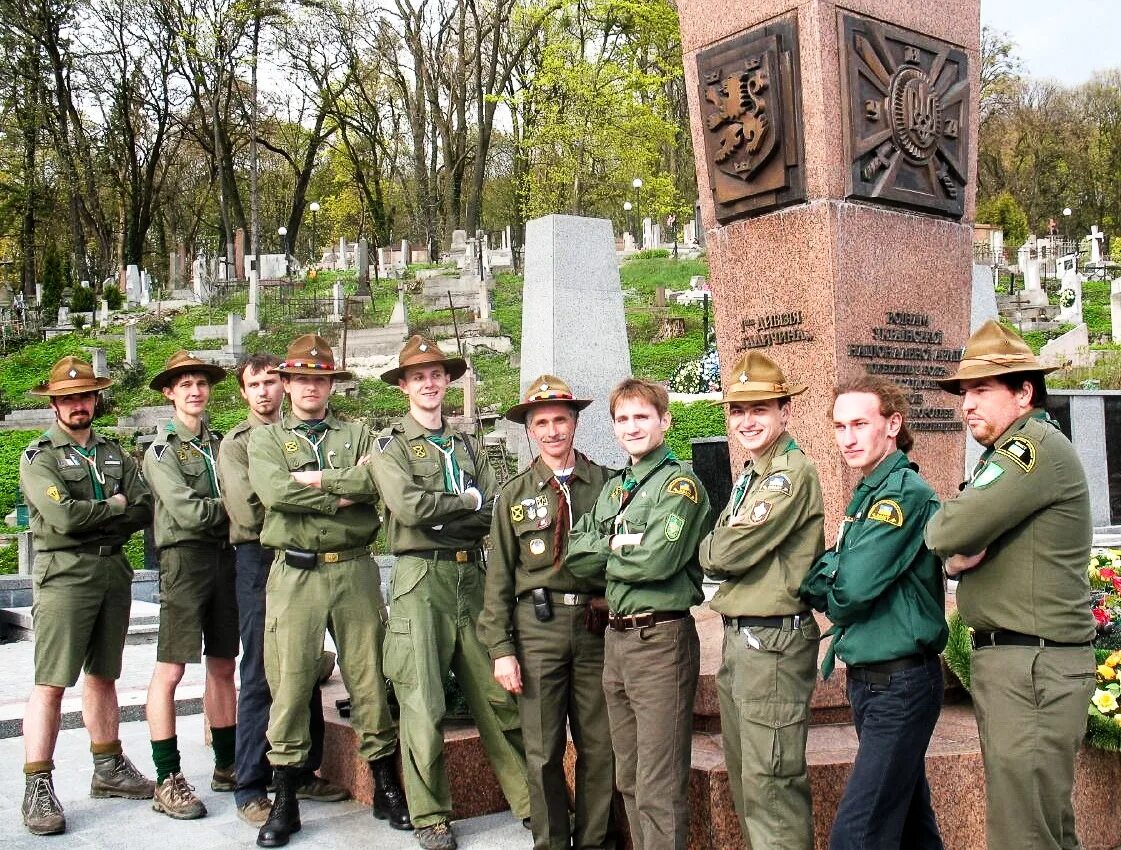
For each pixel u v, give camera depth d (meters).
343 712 6.00
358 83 46.38
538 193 42.75
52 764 5.32
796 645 3.85
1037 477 3.35
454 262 41.03
